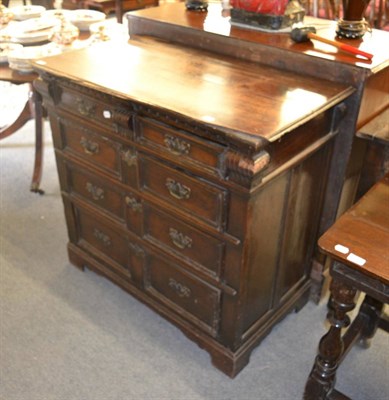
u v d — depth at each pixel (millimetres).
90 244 1758
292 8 1458
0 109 3078
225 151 1069
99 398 1379
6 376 1438
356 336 1416
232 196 1130
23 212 2191
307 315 1670
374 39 1410
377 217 1117
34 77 1944
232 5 1501
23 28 2172
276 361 1498
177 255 1389
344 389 1422
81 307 1690
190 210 1261
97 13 2428
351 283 1050
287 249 1425
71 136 1519
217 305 1354
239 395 1391
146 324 1624
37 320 1634
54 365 1476
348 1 1355
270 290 1449
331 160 1402
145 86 1223
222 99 1149
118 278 1690
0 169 2514
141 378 1440
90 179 1556
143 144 1271
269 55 1345
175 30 1533
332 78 1262
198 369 1469
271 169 1116
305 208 1408
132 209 1447
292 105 1121
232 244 1200
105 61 1407
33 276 1824
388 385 1438
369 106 1322
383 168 1442
